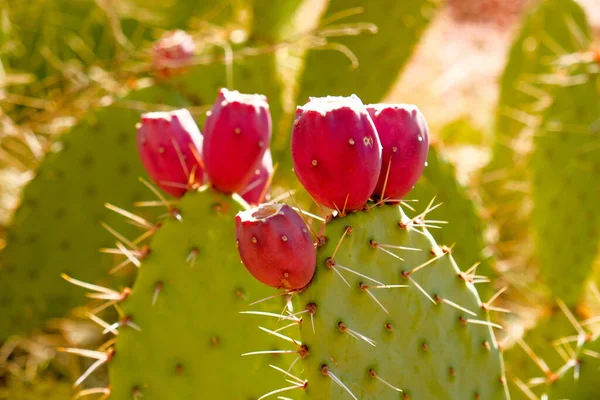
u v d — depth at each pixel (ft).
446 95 13.39
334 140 4.15
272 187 6.51
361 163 4.17
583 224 5.81
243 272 4.55
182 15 8.49
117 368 4.52
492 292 5.35
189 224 4.56
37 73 8.24
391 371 4.25
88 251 5.68
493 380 4.42
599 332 4.77
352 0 6.86
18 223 5.57
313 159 4.17
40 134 7.48
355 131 4.16
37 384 6.30
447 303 4.34
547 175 6.00
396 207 4.29
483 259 5.30
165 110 5.69
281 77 6.59
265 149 4.56
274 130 6.54
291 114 6.76
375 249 4.23
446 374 4.33
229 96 4.55
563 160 5.91
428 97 11.77
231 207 4.58
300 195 6.38
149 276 4.54
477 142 10.06
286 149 6.57
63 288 5.70
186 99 6.05
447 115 11.39
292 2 6.57
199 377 4.52
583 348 4.76
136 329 4.52
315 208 5.68
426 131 4.29
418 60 12.64
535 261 7.41
